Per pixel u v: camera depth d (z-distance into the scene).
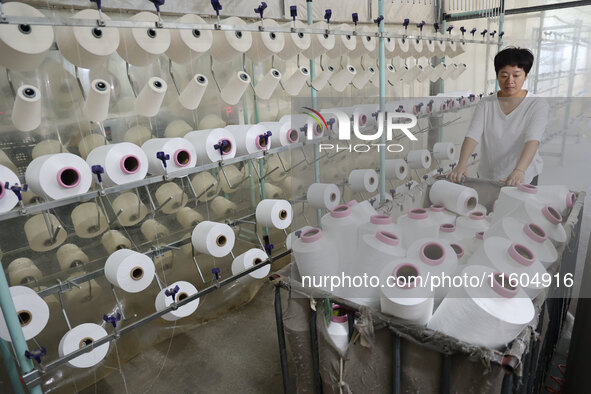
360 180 2.05
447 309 0.80
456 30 3.76
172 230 2.01
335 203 1.93
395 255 0.89
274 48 1.81
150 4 1.77
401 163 1.97
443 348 0.79
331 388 1.00
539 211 1.02
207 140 1.71
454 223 1.17
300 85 2.06
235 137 1.85
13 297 1.30
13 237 1.51
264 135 1.86
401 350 0.86
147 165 1.54
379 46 2.18
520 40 4.01
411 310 0.79
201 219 2.07
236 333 2.01
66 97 1.59
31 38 1.17
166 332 2.00
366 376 0.93
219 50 1.72
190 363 1.82
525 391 0.84
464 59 3.84
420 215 1.06
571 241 1.13
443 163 1.87
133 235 1.87
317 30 1.91
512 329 0.73
